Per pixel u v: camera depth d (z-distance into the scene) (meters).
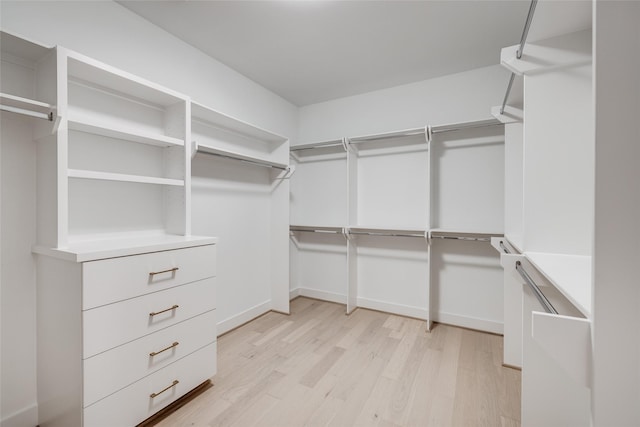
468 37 1.99
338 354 2.03
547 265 0.90
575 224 1.06
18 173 1.31
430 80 2.63
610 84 0.51
